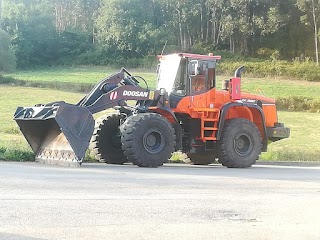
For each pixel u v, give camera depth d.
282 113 46.09
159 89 15.02
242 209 7.08
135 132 13.45
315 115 44.88
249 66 73.38
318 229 5.96
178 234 5.52
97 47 93.19
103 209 6.66
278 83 65.31
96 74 74.38
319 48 88.62
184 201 7.54
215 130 15.29
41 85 59.91
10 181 8.95
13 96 51.78
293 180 11.23
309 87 62.06
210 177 11.29
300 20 88.62
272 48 89.75
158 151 13.70
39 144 14.13
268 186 9.88
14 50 92.19
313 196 8.58
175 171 12.64
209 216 6.51
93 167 12.92
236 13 88.69
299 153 21.92
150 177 10.65
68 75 72.88
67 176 10.12
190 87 15.18
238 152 15.34
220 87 16.09
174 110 14.99
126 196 7.78
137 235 5.40
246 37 89.00
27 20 97.62
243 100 16.09
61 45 96.06
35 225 5.64
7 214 6.11
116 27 90.00
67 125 12.69
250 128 15.50
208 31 91.44
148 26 89.81
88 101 14.10
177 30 91.38
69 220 5.94
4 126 29.69
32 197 7.32
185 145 15.27
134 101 14.97
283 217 6.62
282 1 90.44
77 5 109.94
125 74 14.72
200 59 15.29
